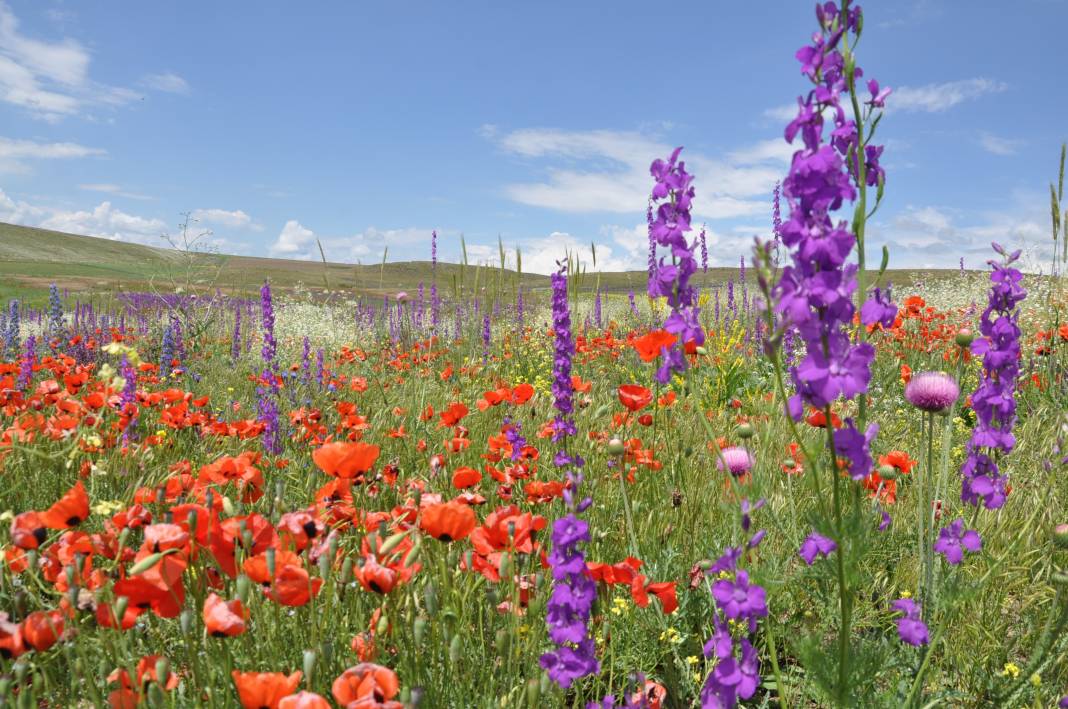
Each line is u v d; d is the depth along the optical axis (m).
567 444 3.55
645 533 2.94
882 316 1.67
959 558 2.11
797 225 1.43
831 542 1.78
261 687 1.27
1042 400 4.91
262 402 4.87
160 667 1.44
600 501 3.24
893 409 5.11
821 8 1.63
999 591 2.71
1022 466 3.79
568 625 1.81
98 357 8.18
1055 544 2.37
